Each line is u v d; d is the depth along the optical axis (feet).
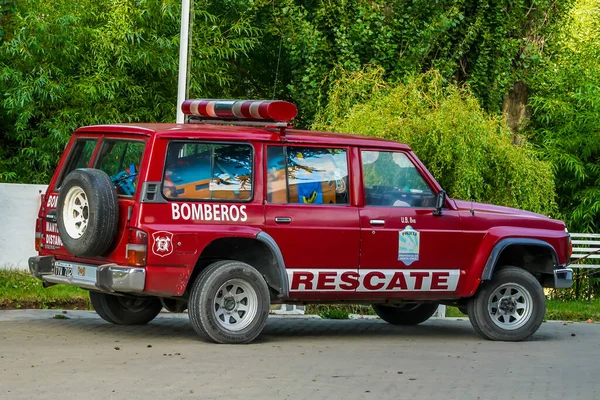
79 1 72.38
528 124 80.53
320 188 40.32
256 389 29.76
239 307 38.81
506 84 80.48
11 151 73.92
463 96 66.69
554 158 73.46
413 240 41.81
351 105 68.33
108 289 36.68
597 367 36.86
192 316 38.17
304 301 40.98
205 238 37.52
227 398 28.32
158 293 37.09
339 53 79.87
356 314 53.11
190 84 74.08
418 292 42.22
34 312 45.80
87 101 70.90
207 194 38.04
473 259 43.16
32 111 69.72
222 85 79.56
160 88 75.87
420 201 42.57
